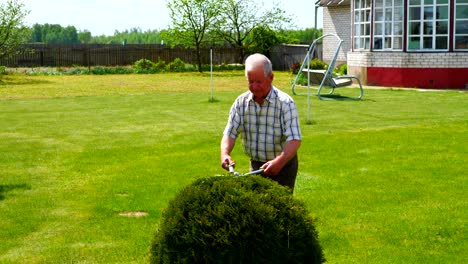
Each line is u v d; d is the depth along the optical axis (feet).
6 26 100.83
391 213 21.89
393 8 74.08
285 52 130.11
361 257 18.06
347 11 107.65
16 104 57.26
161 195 24.86
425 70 72.18
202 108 52.60
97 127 42.86
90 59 133.49
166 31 124.16
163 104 55.98
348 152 32.65
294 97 59.98
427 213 21.80
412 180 26.48
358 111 49.14
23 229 20.98
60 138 38.73
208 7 120.78
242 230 12.61
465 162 29.81
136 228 20.89
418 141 35.50
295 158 16.74
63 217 22.30
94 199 24.48
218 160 31.19
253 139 16.49
